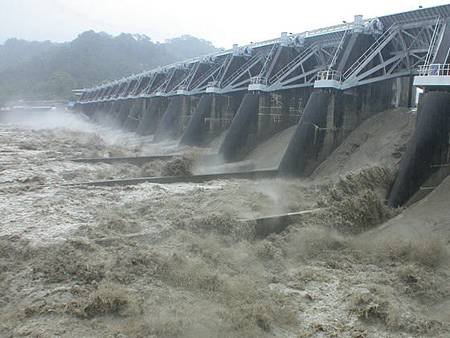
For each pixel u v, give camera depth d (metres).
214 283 16.84
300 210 24.97
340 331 14.61
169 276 16.98
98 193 27.58
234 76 54.97
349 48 37.59
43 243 18.78
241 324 14.50
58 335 12.87
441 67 27.80
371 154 33.44
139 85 93.31
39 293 15.18
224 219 21.91
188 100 64.44
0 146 46.88
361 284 17.73
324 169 35.59
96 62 195.88
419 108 27.45
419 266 18.94
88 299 14.65
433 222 22.92
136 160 39.44
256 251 20.16
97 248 18.70
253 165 41.44
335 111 36.47
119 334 13.20
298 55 46.75
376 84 38.72
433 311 16.14
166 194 28.05
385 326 14.90
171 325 13.84
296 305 16.14
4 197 25.75
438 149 26.73
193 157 39.16
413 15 35.12
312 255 20.81
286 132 45.56
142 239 20.20
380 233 23.11
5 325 13.31
